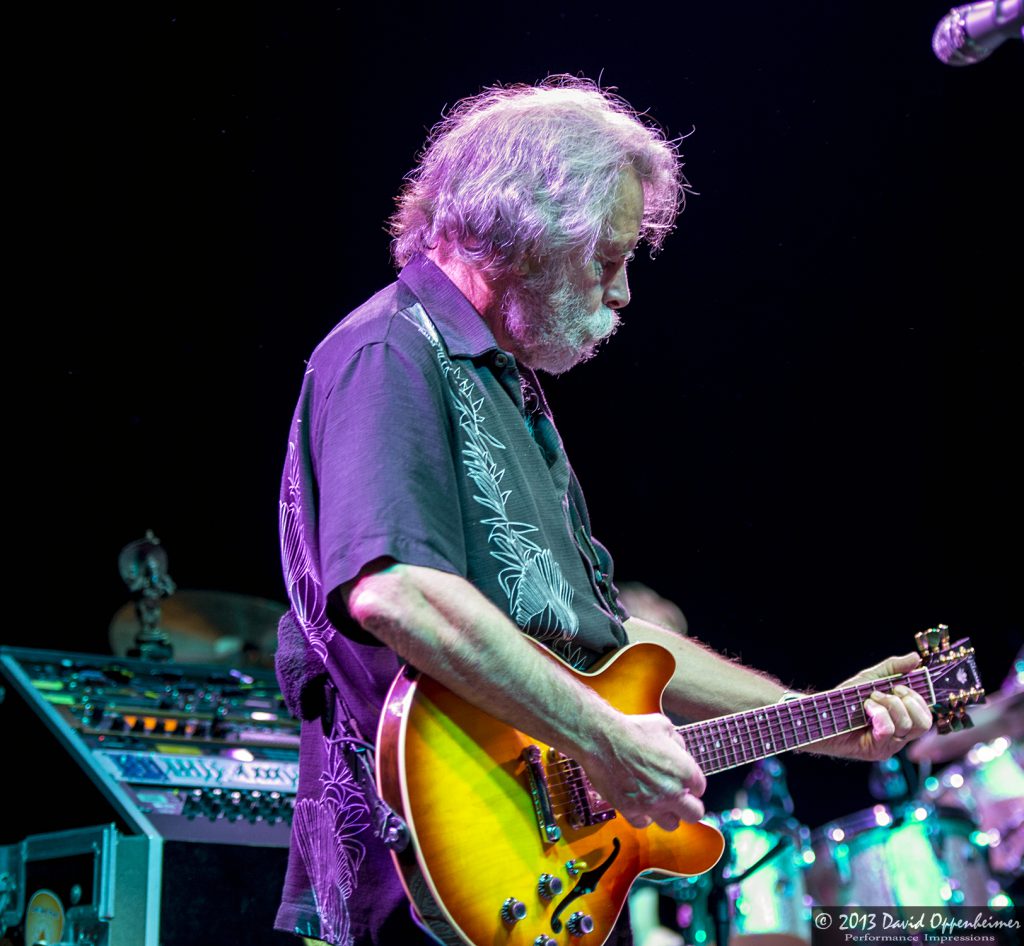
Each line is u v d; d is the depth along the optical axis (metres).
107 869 3.44
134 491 6.98
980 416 7.59
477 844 2.37
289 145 6.91
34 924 3.59
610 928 2.50
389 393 2.40
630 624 3.05
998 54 7.15
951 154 7.34
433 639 2.22
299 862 2.56
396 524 2.26
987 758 4.84
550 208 2.57
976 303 7.52
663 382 7.79
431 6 6.95
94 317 6.76
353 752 2.45
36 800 3.81
